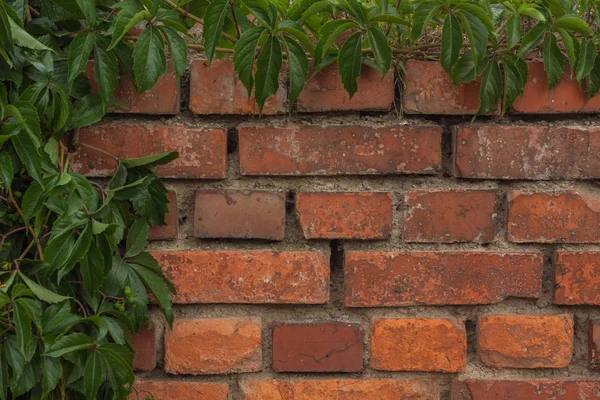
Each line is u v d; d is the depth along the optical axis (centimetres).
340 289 107
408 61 106
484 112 105
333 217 106
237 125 106
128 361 96
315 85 105
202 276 105
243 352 106
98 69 96
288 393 106
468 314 108
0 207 94
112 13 97
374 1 105
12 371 91
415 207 107
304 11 103
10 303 89
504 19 107
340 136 106
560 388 108
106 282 98
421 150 106
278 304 107
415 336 107
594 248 108
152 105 104
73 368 96
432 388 108
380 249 107
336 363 107
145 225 101
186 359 106
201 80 105
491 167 107
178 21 96
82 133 104
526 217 107
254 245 107
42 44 93
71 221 92
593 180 108
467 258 107
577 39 104
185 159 105
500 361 108
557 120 109
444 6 98
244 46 97
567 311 109
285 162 106
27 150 90
